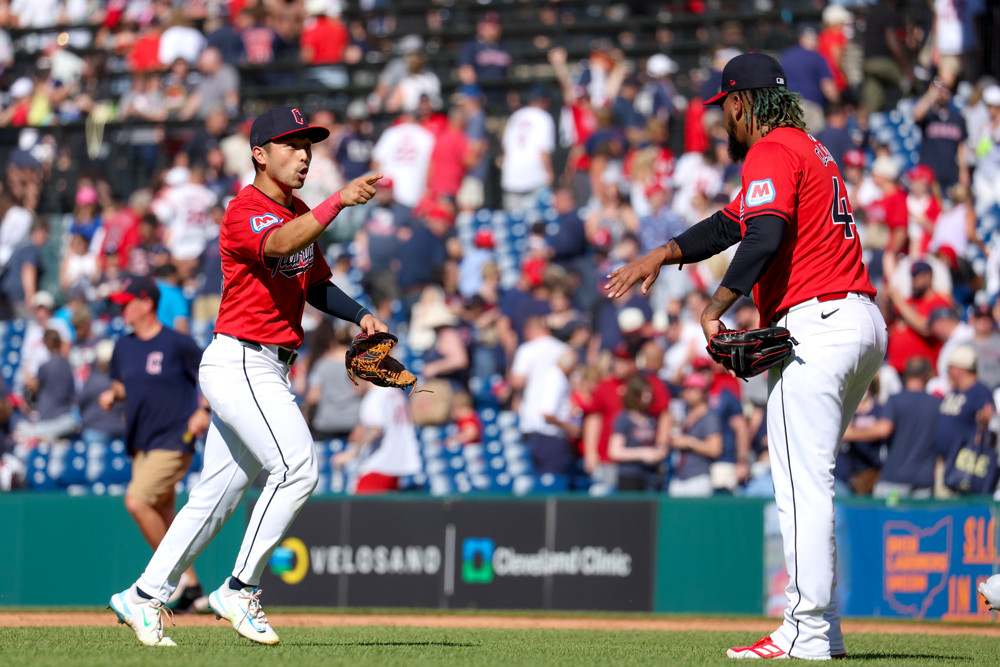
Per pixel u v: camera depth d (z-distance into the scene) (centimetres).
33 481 4147
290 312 1689
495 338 4306
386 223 4781
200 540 1727
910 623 2944
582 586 3356
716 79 4766
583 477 3772
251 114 5597
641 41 5722
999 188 4622
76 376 4534
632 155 4878
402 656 1602
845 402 1648
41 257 5278
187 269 4931
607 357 3931
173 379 2667
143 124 5706
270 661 1482
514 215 4881
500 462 3922
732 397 3525
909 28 4994
